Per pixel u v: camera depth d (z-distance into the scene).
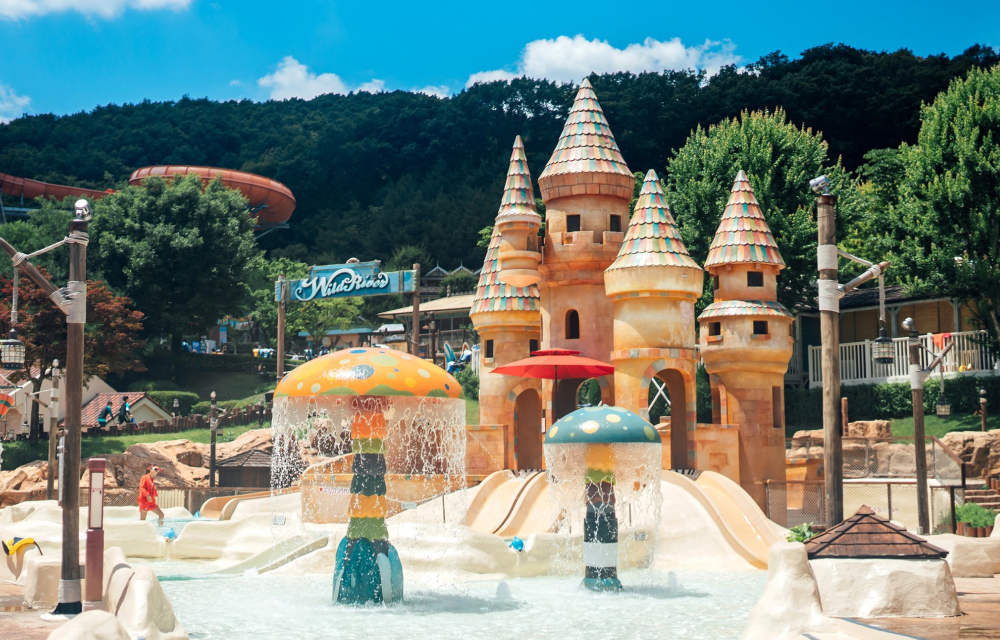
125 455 41.41
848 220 43.53
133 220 68.69
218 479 41.16
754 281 27.52
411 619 13.88
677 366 25.70
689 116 101.69
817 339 47.94
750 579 19.00
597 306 27.61
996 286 34.50
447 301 84.44
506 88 152.00
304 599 16.14
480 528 24.00
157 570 21.12
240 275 71.75
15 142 153.38
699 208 42.44
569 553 20.70
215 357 74.50
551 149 143.62
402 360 15.84
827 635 10.09
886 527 12.85
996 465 29.75
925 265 35.66
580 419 17.16
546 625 13.25
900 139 82.62
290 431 16.36
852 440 29.78
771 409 27.03
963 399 36.72
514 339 29.53
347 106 180.38
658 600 15.95
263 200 97.56
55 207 81.12
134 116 164.62
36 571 14.84
